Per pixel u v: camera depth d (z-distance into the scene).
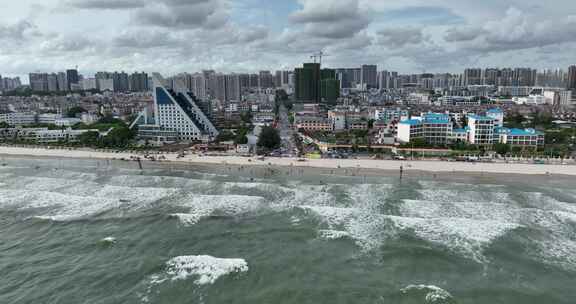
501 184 115.31
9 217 90.62
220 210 93.94
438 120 186.88
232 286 60.84
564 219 85.88
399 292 58.75
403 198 101.69
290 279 62.72
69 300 57.53
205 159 155.62
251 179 123.75
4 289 60.62
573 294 58.16
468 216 87.88
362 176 126.25
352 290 59.44
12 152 180.50
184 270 65.50
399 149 161.50
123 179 126.06
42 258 70.62
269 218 88.31
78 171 140.00
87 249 73.88
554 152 155.38
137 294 58.81
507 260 68.12
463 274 63.78
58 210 95.12
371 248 72.81
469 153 154.62
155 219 88.56
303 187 113.38
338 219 87.00
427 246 73.19
